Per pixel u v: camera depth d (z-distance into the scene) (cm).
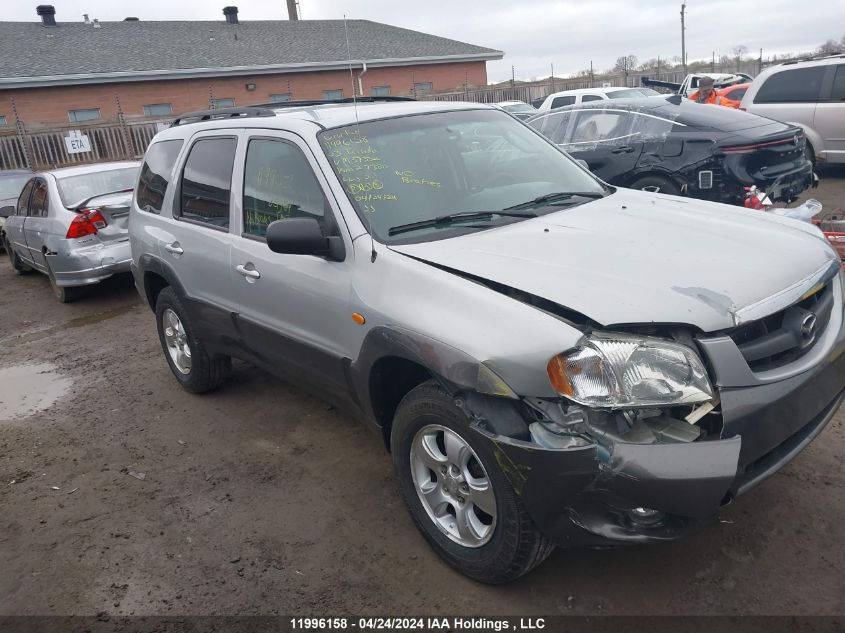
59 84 2344
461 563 296
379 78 2958
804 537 305
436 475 303
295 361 379
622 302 251
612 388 239
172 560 334
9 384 614
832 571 284
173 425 486
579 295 256
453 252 301
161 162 511
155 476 417
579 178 415
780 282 272
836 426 391
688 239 307
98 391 572
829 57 1118
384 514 355
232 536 349
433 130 392
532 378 247
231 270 411
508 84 3231
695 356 244
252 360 434
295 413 486
